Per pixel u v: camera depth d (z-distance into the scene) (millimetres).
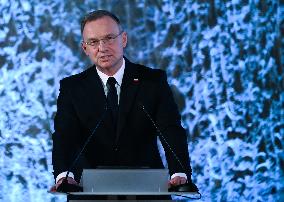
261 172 12141
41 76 12062
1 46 12086
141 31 12273
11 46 12086
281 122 12250
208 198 12016
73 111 6410
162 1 12328
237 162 12125
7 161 11820
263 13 12391
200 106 12172
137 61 12242
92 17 6145
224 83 12250
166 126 6266
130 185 5230
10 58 12062
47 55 12117
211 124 12164
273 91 12305
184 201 11906
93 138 6324
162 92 6414
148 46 12266
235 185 12086
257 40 12391
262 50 12359
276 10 12414
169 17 12312
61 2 12227
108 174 5230
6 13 12156
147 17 12289
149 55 12250
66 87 6484
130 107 6309
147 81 6414
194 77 12242
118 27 6172
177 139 6160
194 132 12133
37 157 11875
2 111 11938
